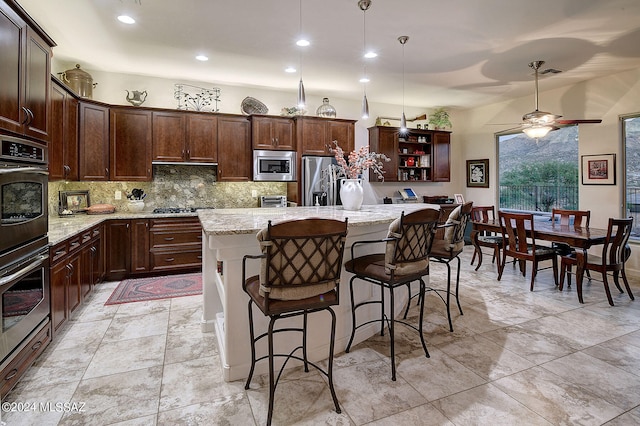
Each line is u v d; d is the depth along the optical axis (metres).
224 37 3.61
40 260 2.30
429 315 3.23
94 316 3.21
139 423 1.78
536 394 2.01
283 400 1.96
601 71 4.70
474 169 7.02
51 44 2.58
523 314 3.24
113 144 4.50
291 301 1.77
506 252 4.34
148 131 4.68
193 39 3.66
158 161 4.74
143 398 1.98
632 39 3.67
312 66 4.50
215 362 2.39
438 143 6.71
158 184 5.06
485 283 4.27
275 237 1.66
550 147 5.81
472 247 6.77
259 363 2.24
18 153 2.09
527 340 2.70
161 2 2.92
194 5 2.97
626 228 3.51
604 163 4.92
